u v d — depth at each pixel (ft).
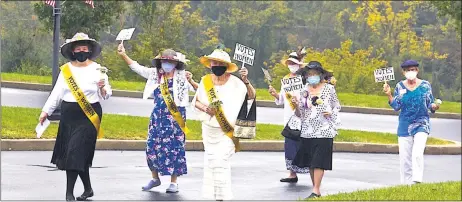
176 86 37.99
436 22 209.97
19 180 39.47
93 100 34.22
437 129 92.89
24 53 126.52
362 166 54.65
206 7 208.23
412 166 42.63
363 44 195.72
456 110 118.11
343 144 64.75
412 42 193.98
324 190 42.29
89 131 33.91
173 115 37.91
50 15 110.42
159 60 37.88
